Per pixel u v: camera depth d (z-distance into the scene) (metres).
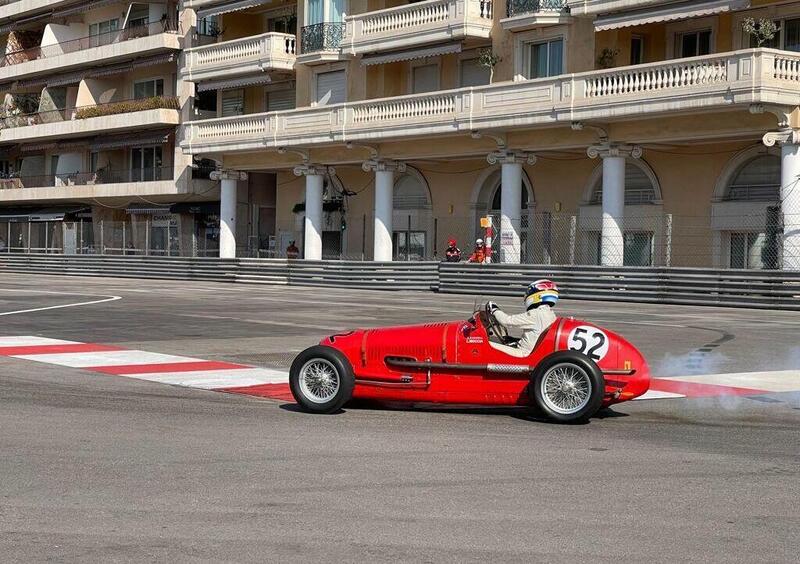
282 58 42.72
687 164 31.53
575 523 6.73
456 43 35.97
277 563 5.84
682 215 31.70
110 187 51.16
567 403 10.50
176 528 6.52
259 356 16.11
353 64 40.53
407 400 11.13
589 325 10.87
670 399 12.13
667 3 30.09
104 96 54.88
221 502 7.17
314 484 7.72
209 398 12.03
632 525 6.70
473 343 10.84
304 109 39.25
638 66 29.14
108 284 38.59
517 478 8.00
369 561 5.89
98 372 14.20
